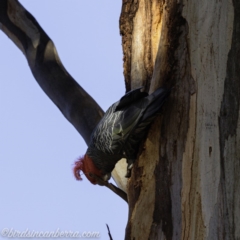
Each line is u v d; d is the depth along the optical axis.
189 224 9.05
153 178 9.77
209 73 9.34
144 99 9.89
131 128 9.95
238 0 9.51
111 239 9.94
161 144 9.73
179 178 9.34
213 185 8.91
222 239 8.71
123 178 11.99
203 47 9.45
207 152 9.05
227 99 9.18
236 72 9.28
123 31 11.55
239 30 9.42
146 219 9.66
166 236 9.37
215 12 9.50
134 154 10.48
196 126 9.26
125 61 11.46
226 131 9.05
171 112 9.63
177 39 9.71
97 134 10.76
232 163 8.95
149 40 11.08
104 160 11.27
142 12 11.28
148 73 10.89
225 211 8.80
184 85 9.56
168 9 9.86
